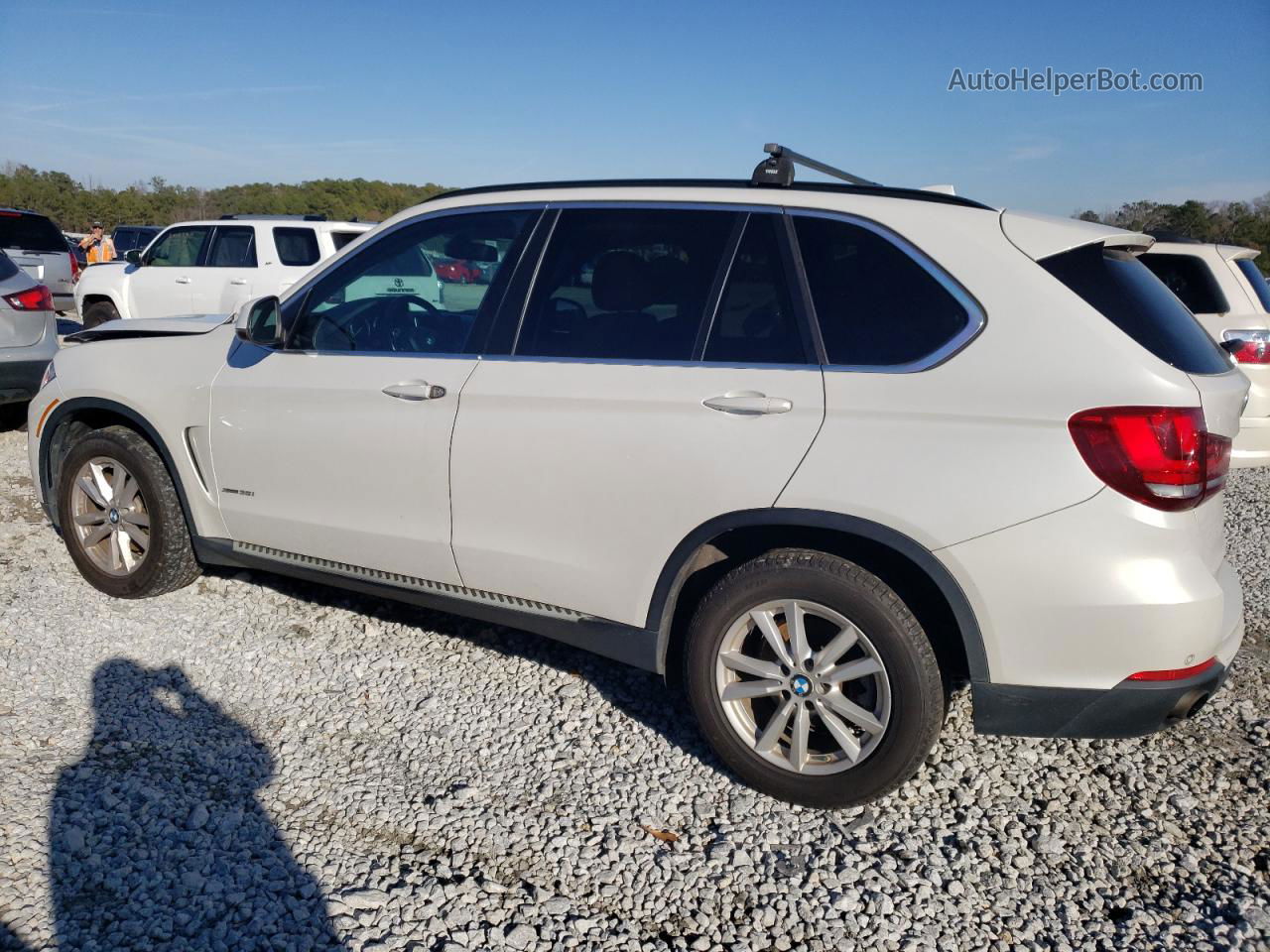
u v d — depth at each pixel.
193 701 3.79
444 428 3.58
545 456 3.39
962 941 2.68
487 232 3.74
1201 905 2.83
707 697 3.28
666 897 2.81
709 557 3.38
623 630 3.41
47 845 2.88
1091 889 2.90
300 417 3.94
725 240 3.32
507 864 2.93
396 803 3.20
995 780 3.43
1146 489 2.73
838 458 2.98
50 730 3.52
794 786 3.20
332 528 3.94
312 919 2.65
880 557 3.13
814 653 3.15
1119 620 2.76
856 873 2.94
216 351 4.30
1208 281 7.31
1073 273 2.95
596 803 3.24
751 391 3.11
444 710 3.80
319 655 4.20
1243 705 3.96
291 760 3.43
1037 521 2.79
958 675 3.33
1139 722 2.86
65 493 4.72
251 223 12.26
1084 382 2.78
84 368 4.61
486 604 3.71
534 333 3.53
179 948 2.52
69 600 4.64
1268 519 6.61
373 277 3.90
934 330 2.99
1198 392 2.78
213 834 2.99
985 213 3.11
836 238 3.18
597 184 3.62
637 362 3.31
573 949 2.60
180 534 4.52
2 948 2.46
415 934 2.62
